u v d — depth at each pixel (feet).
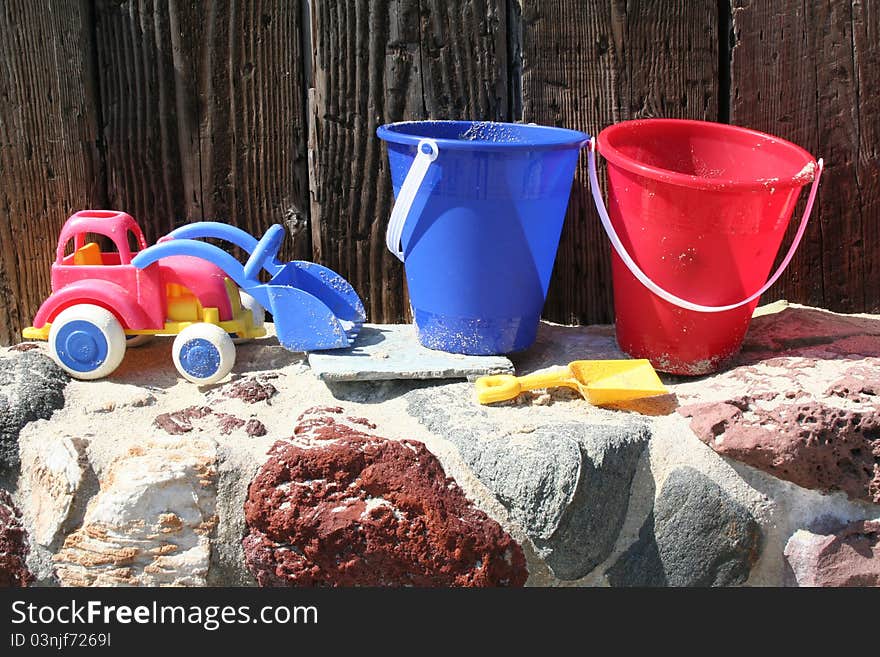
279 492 6.92
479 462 7.06
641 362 8.16
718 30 9.09
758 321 9.11
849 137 9.16
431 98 8.96
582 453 7.03
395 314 9.37
